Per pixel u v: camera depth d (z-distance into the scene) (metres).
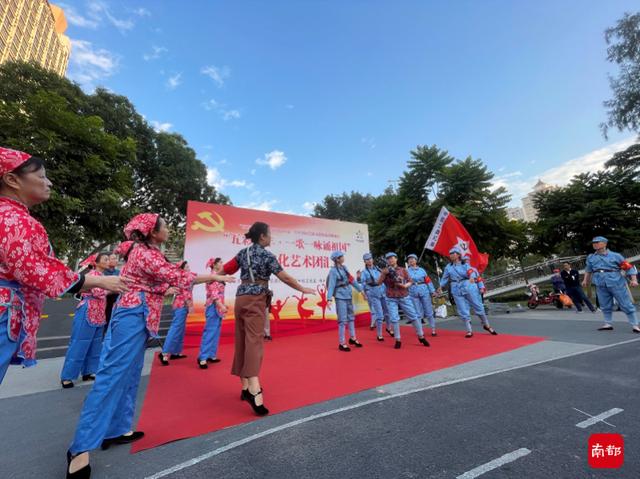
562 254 19.98
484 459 1.92
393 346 5.78
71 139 9.39
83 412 1.93
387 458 1.97
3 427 2.71
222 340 6.68
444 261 15.38
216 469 1.91
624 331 6.03
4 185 1.56
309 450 2.10
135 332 2.22
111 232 11.49
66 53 57.47
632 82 15.94
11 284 1.49
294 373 4.09
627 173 17.16
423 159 15.37
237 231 7.23
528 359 4.25
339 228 9.09
